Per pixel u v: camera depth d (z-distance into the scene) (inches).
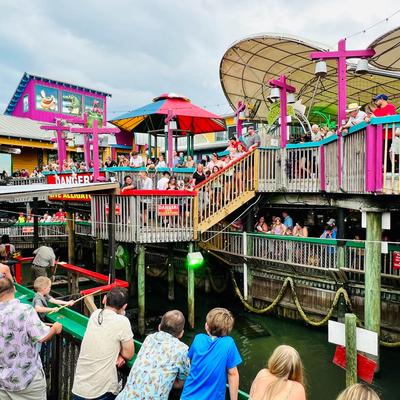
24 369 136.9
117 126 796.0
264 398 109.7
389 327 398.3
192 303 488.1
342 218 458.0
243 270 553.0
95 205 487.2
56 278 617.3
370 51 386.6
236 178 483.8
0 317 135.7
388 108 328.5
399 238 502.3
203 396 122.9
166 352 126.9
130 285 626.8
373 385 338.0
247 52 591.8
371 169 296.2
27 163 1000.9
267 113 786.2
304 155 441.7
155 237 457.4
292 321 487.2
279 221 519.8
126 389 125.4
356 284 422.0
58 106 1195.9
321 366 376.2
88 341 139.8
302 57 576.4
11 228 773.9
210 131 816.3
